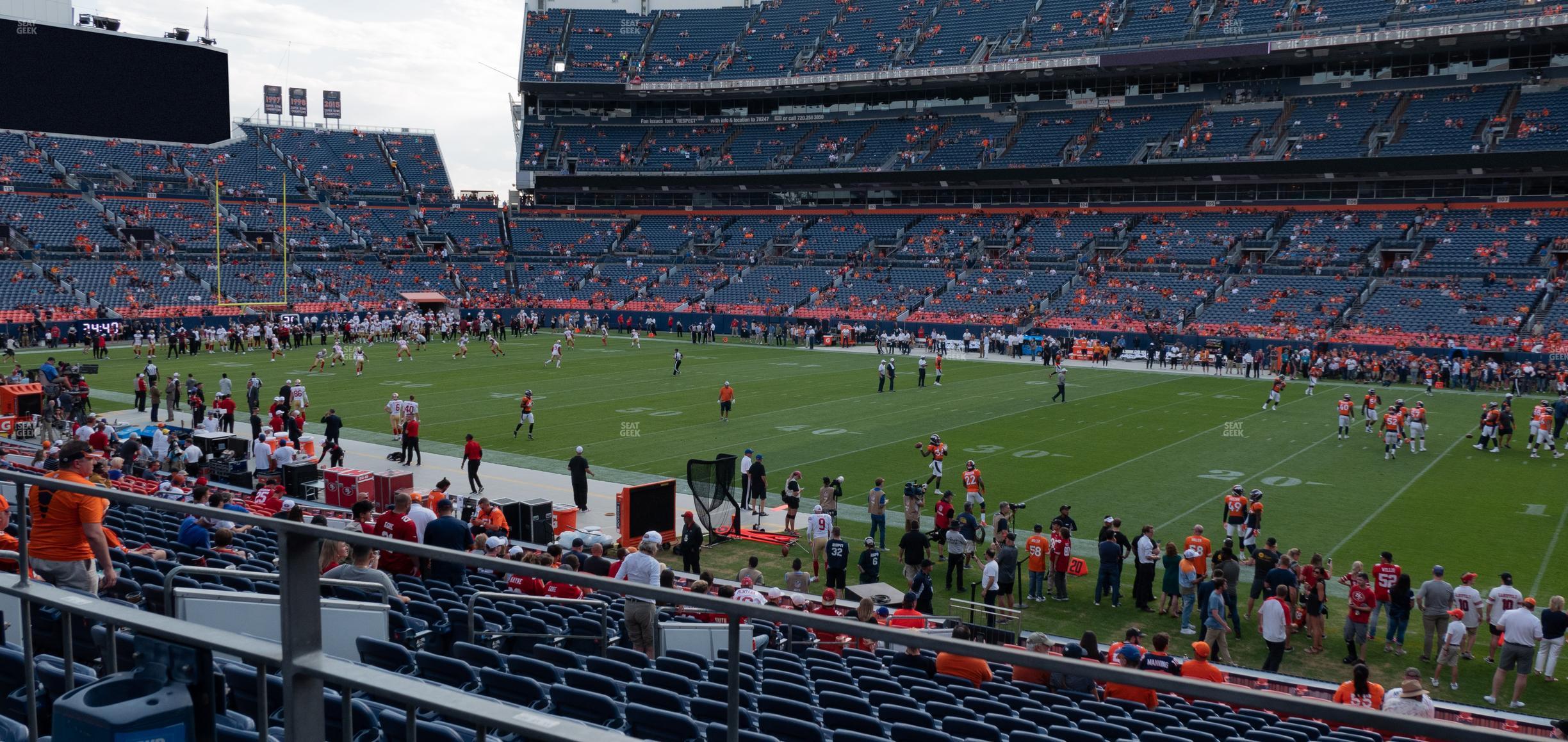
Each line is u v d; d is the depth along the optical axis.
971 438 33.41
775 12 87.56
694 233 84.31
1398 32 60.97
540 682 7.38
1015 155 73.75
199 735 3.33
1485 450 32.41
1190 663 12.10
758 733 6.19
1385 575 16.48
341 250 77.81
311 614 3.14
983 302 68.06
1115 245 69.50
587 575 3.19
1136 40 70.81
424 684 3.00
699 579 13.95
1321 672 15.69
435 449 31.11
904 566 20.59
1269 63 68.88
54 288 62.31
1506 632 14.21
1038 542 18.81
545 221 87.31
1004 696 9.96
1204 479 27.61
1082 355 60.34
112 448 24.67
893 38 80.31
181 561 10.34
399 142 89.12
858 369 53.75
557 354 52.59
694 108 87.56
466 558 3.23
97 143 71.69
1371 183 65.75
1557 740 4.72
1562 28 57.84
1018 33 75.94
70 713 3.22
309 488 24.84
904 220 79.31
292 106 86.94
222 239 73.12
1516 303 54.19
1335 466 29.58
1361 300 58.50
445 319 69.94
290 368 50.38
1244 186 69.44
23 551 4.01
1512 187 62.19
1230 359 54.78
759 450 31.28
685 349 64.38
